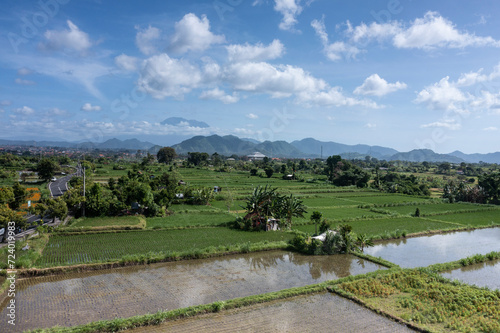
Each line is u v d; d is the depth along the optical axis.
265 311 20.91
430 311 20.94
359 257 33.69
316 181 127.31
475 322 19.72
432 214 60.50
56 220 45.84
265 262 31.27
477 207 72.88
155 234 39.59
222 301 21.20
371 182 129.88
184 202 66.19
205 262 30.56
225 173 145.50
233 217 51.59
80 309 20.17
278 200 45.50
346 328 18.95
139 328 18.30
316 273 28.64
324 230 38.75
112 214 49.84
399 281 26.09
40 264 27.12
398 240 41.97
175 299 22.17
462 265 31.52
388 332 18.67
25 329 17.41
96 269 27.34
